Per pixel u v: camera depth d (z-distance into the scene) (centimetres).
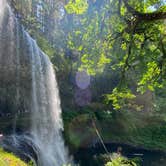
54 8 2744
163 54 863
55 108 1914
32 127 1608
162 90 2691
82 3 914
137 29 816
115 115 2350
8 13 1728
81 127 1902
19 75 1680
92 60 1070
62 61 2242
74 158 1697
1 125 1471
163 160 1902
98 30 987
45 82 1884
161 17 720
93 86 2400
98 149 1917
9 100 1605
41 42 2180
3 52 1631
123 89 1066
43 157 1370
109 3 915
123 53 996
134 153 2048
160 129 2467
